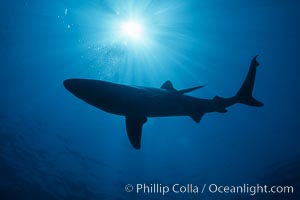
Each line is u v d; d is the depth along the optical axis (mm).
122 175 15539
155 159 17312
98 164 15797
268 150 16172
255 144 17422
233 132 19266
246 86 4082
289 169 12766
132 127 2557
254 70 4117
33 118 17812
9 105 18391
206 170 16438
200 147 18375
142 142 18469
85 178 14312
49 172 13641
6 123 16312
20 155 13953
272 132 18078
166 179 15758
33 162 13852
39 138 16125
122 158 16859
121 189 14438
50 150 15461
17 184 11922
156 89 2643
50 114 18750
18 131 15922
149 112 2621
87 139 17562
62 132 17453
